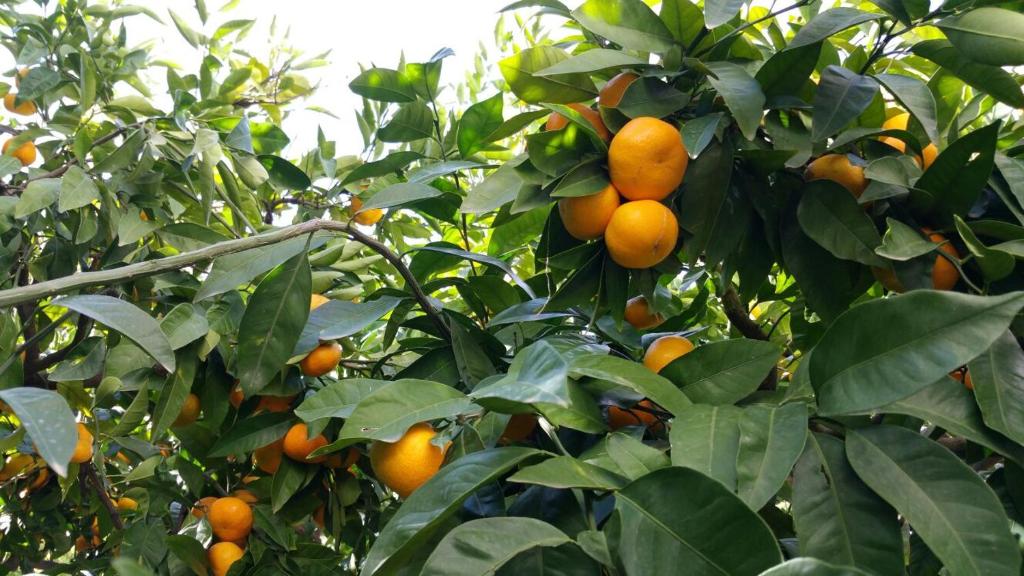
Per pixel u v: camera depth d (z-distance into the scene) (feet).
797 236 2.20
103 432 2.88
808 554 1.45
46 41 3.69
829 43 2.39
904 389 1.45
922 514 1.40
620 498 1.45
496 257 3.09
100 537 3.82
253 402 2.75
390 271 4.00
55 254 3.22
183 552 2.57
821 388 1.61
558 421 1.79
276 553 2.71
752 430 1.56
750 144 2.10
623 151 1.96
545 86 2.23
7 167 3.33
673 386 1.79
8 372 2.26
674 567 1.32
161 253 3.11
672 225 2.02
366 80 2.99
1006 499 1.88
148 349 1.80
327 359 2.57
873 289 2.78
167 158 3.38
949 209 1.94
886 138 2.28
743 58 2.28
